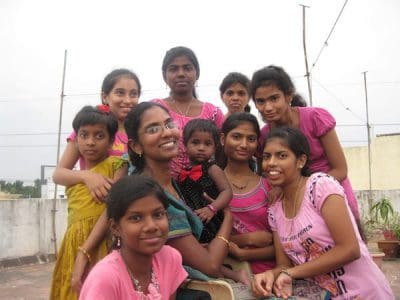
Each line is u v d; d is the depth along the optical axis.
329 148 3.27
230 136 3.19
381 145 22.84
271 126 3.36
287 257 2.89
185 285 2.58
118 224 2.25
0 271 9.98
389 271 9.15
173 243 2.59
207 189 3.03
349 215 2.62
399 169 22.47
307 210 2.69
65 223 12.00
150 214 2.21
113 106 3.66
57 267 3.03
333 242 2.64
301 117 3.30
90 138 3.12
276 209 2.90
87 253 2.77
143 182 2.23
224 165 3.40
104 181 2.93
